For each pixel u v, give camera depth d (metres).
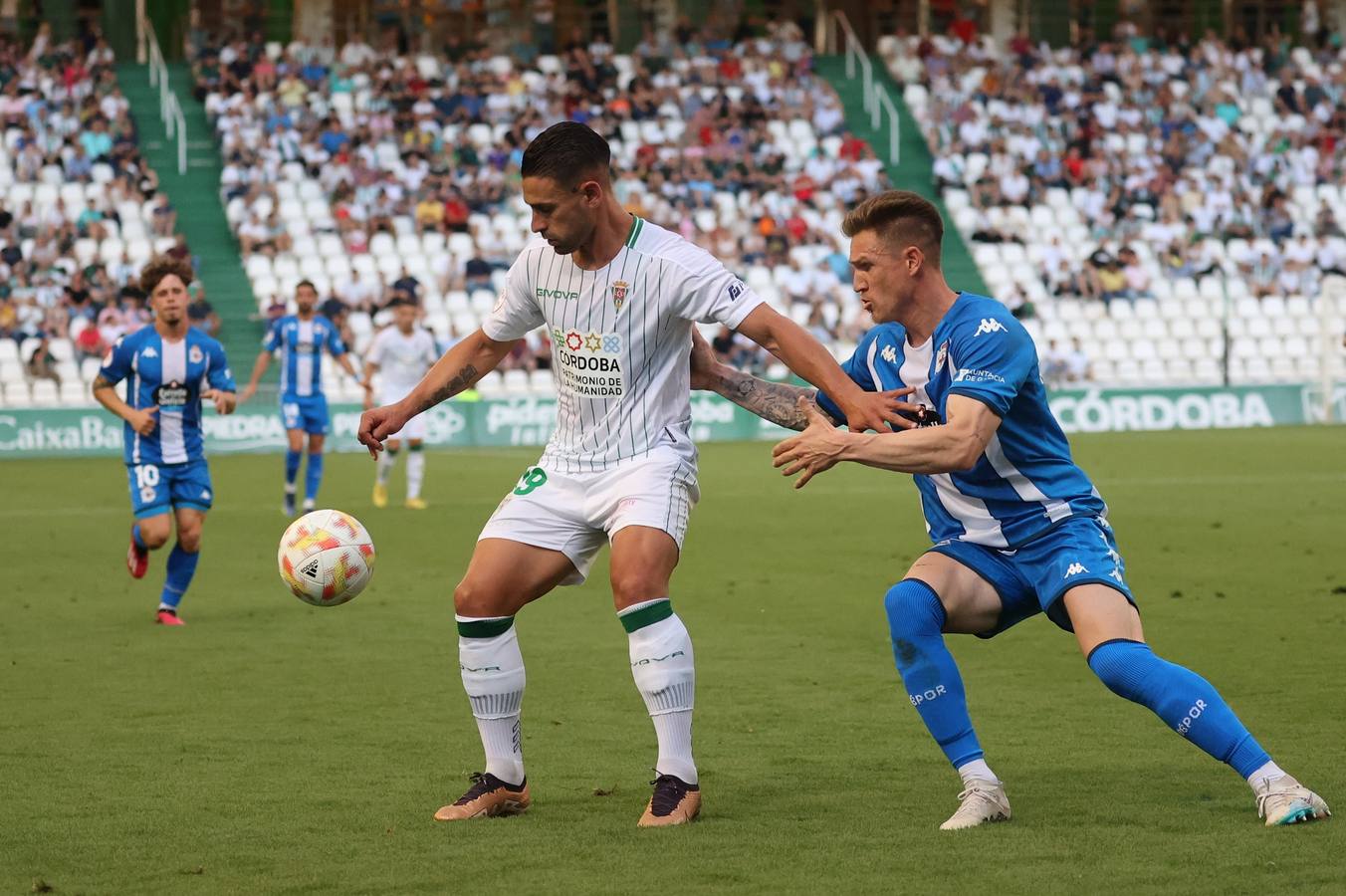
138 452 25.44
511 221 85.12
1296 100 101.56
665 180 89.06
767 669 20.73
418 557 34.50
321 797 14.00
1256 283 90.56
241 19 99.69
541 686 19.66
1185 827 12.41
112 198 81.81
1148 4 110.81
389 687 19.72
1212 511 41.56
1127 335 87.88
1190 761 15.05
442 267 82.31
